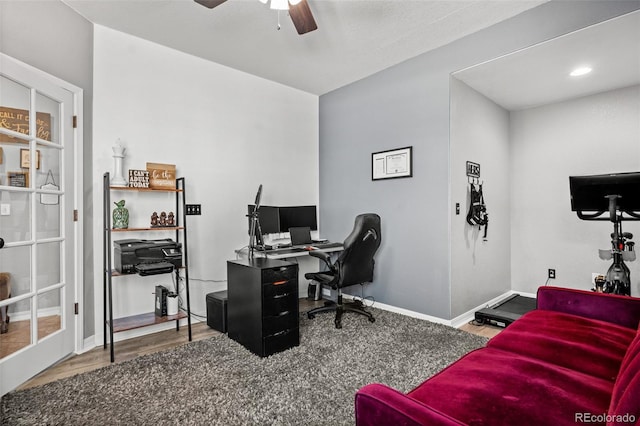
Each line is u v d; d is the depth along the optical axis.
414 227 3.33
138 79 2.94
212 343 2.66
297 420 1.67
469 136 3.38
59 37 2.39
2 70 1.98
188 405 1.80
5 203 2.02
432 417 0.80
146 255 2.58
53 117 2.38
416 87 3.32
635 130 3.35
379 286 3.68
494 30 2.75
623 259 2.68
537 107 4.03
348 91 4.06
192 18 2.66
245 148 3.70
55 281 2.36
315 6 2.50
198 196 3.31
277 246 3.61
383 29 2.82
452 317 3.08
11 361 1.96
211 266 3.39
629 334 1.58
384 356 2.38
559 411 1.00
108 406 1.79
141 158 2.95
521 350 1.49
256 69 3.63
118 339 2.78
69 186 2.46
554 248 3.92
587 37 2.42
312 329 2.95
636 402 0.67
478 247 3.53
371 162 3.77
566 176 3.81
